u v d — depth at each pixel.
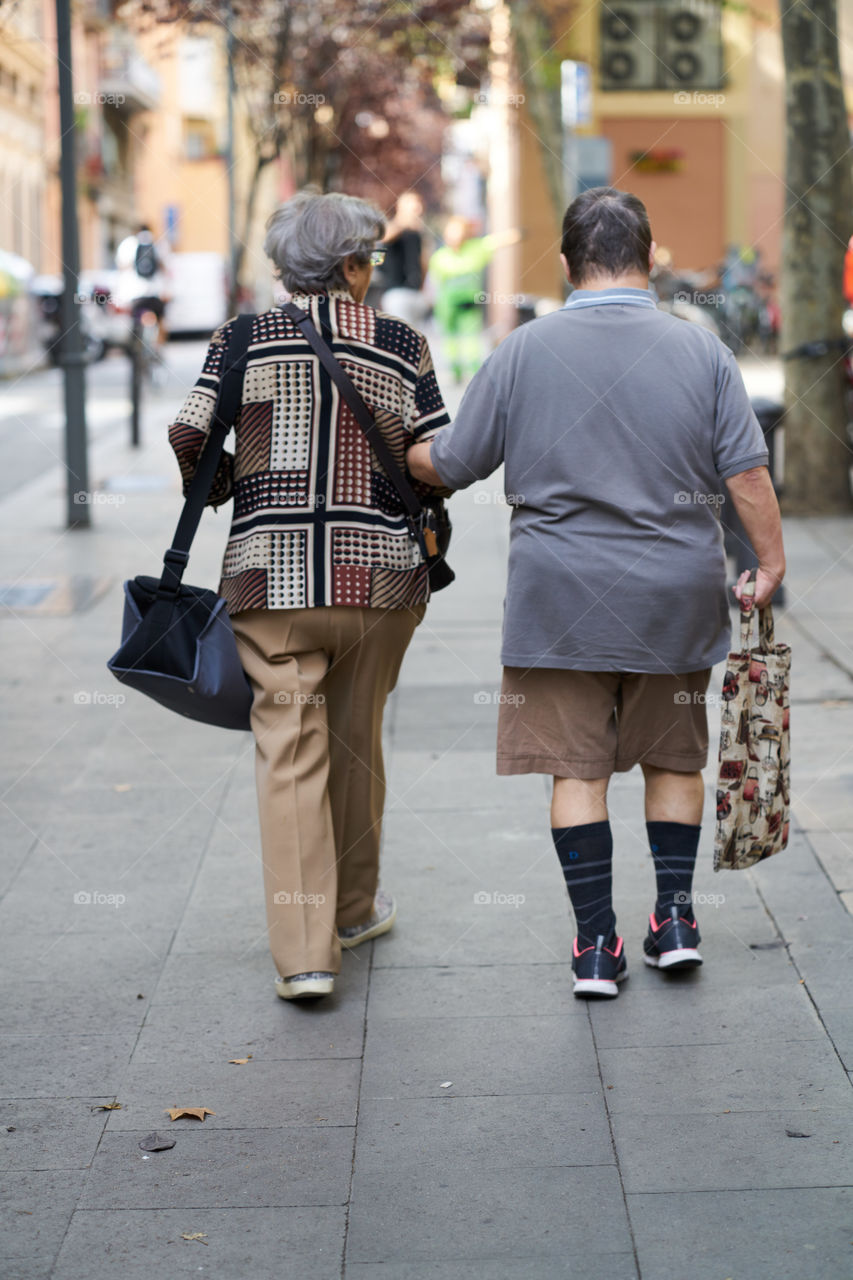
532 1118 4.71
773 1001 5.48
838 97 16.12
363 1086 4.95
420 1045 5.23
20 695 10.05
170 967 5.93
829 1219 4.12
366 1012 5.50
